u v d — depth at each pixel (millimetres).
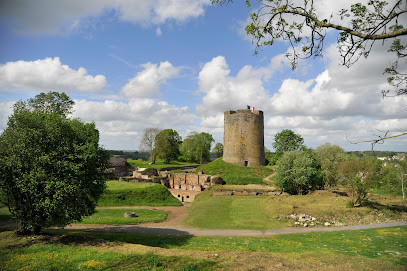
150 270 12094
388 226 26938
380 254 16188
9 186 17672
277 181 44062
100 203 42312
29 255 14445
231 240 20688
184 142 110562
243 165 68125
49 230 24328
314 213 29516
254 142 68562
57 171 17812
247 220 29641
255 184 52844
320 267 13016
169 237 22078
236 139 69375
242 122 69125
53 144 18781
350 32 6672
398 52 7070
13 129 18547
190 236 22906
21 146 17344
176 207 43938
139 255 14375
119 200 44094
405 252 16719
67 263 13203
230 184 54812
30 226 17906
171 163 98562
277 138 76625
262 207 35500
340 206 31969
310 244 19219
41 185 17750
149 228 26672
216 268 12312
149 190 48469
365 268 13000
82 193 19000
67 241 17625
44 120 19125
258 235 23500
